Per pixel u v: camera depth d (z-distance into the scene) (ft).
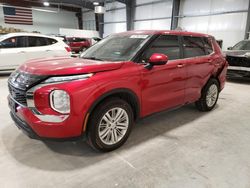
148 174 6.80
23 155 7.66
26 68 7.47
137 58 8.34
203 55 11.68
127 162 7.43
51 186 6.15
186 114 12.54
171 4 42.63
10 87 7.66
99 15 62.28
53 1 58.85
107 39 10.85
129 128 8.46
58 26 76.02
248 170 7.14
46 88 6.40
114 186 6.22
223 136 9.69
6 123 10.43
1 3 61.00
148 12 48.16
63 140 6.82
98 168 7.05
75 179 6.48
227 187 6.30
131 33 10.14
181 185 6.33
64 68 6.74
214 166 7.32
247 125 11.09
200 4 37.88
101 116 7.30
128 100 8.36
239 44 25.48
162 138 9.33
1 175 6.55
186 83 10.54
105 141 7.79
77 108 6.57
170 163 7.43
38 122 6.53
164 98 9.50
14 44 21.89
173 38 10.00
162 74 9.03
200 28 38.47
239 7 32.48
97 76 6.97
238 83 23.29
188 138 9.40
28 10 67.82
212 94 12.98
